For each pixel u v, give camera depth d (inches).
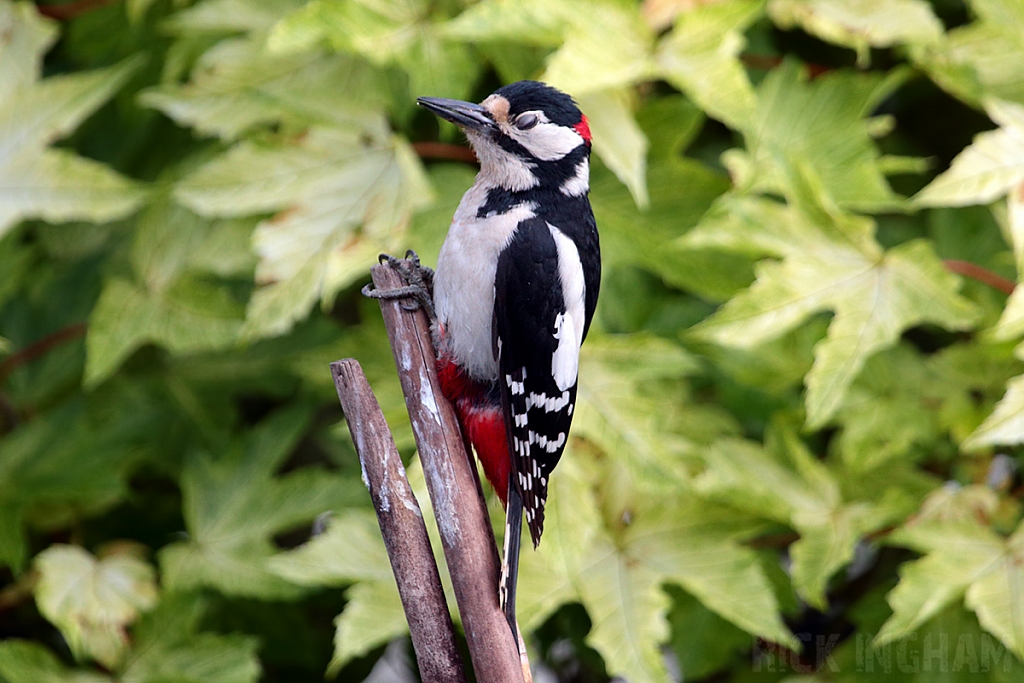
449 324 241.8
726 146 354.0
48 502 319.0
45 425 310.8
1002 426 250.7
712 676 340.2
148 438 335.6
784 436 295.3
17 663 284.7
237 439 322.3
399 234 274.5
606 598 272.2
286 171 282.4
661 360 274.2
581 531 265.0
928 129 369.7
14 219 281.6
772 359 319.9
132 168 345.7
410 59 273.6
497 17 257.0
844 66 346.0
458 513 199.9
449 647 191.2
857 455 299.0
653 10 267.0
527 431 237.8
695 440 307.6
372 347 311.6
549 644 359.9
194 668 291.1
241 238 303.0
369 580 276.8
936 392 306.0
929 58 300.7
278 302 272.5
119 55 341.4
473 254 241.6
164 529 350.3
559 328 241.8
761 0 256.5
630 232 291.6
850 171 293.4
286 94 292.0
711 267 289.7
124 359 342.0
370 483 193.3
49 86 286.8
